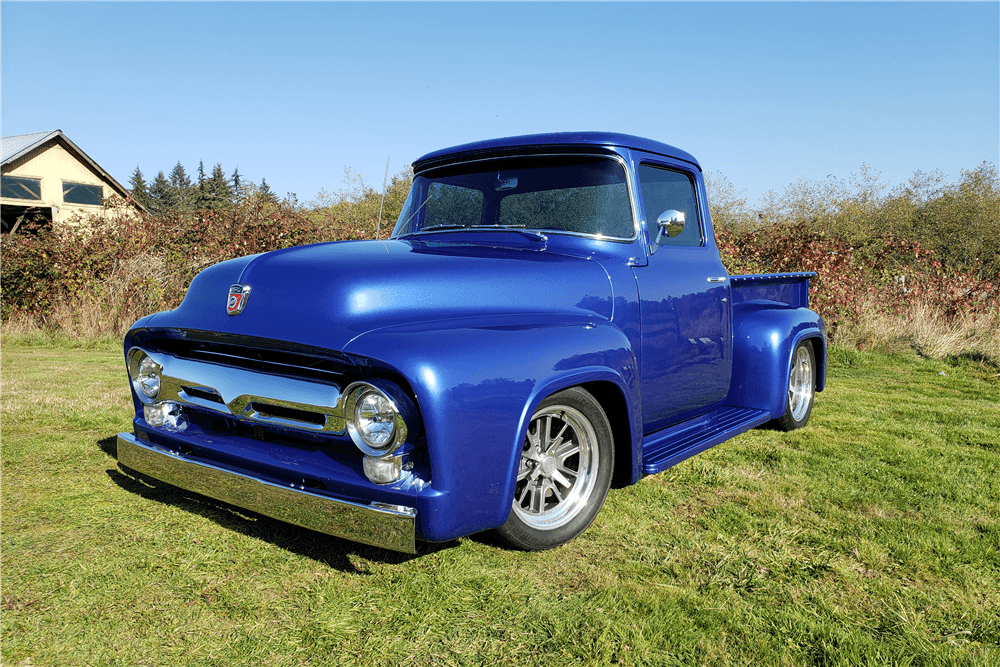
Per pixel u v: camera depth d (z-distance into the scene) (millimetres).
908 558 2861
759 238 10430
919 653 2180
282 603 2414
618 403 3123
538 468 2822
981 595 2580
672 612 2385
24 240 10969
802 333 4789
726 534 3064
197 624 2279
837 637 2252
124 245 10953
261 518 3150
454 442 2299
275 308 2623
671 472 3930
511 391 2471
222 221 10906
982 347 8750
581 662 2105
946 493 3656
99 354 8867
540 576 2643
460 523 2357
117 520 3100
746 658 2148
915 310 9609
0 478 3629
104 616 2316
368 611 2369
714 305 4070
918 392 6672
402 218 4039
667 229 3545
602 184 3506
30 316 10703
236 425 2828
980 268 14742
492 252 3225
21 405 5238
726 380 4289
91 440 4336
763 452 4406
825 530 3141
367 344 2348
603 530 3090
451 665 2082
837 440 4734
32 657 2084
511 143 3670
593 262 3324
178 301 10477
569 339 2805
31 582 2531
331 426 2434
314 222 11117
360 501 2342
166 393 2963
